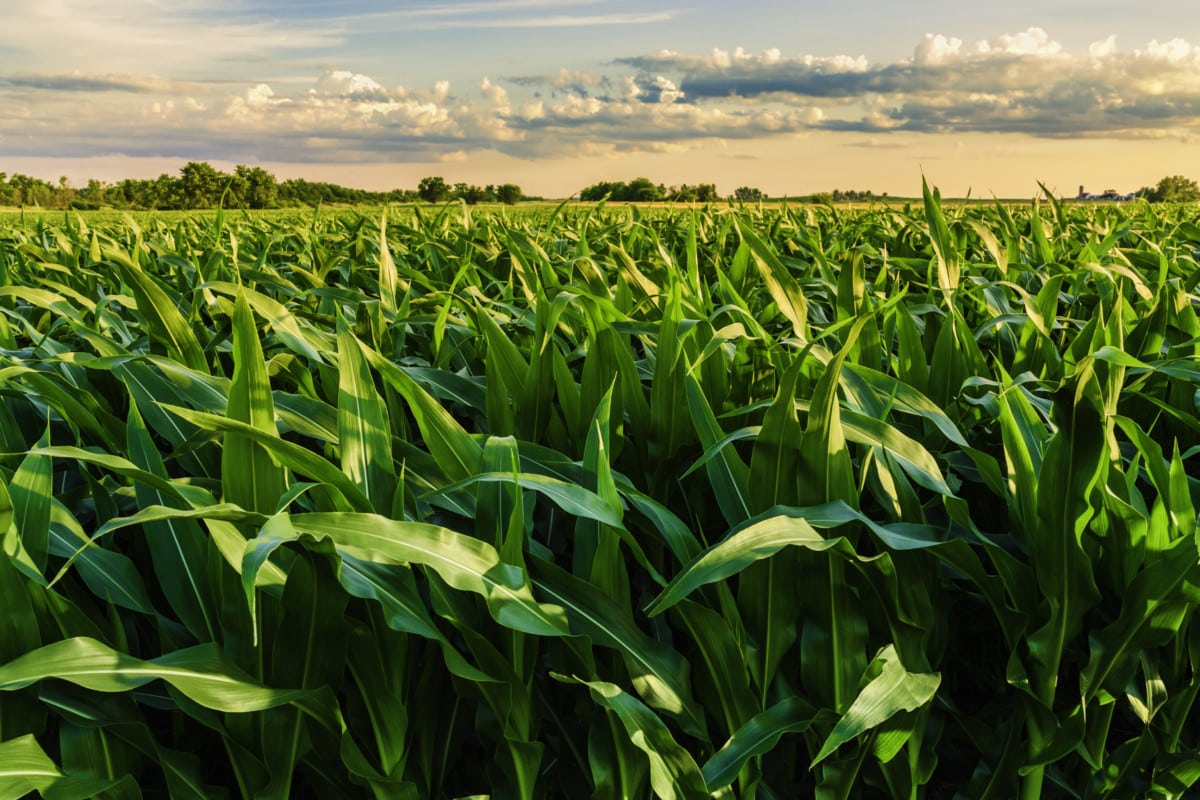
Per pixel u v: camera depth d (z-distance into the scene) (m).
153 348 2.25
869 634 1.50
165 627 1.38
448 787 1.61
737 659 1.37
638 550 1.31
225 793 1.32
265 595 1.27
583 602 1.35
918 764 1.50
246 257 4.56
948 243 2.47
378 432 1.43
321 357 2.24
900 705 1.32
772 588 1.42
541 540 1.70
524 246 3.85
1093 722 1.49
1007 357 2.62
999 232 4.90
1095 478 1.38
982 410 2.00
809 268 3.80
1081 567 1.38
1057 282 2.26
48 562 1.44
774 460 1.44
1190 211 7.52
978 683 1.84
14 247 4.89
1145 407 2.04
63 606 1.22
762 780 1.49
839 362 1.35
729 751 1.33
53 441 1.98
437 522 1.56
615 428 1.78
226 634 1.27
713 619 1.35
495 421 1.82
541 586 1.35
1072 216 5.90
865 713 1.30
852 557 1.32
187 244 5.14
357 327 2.46
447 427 1.49
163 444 2.15
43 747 1.34
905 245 4.20
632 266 2.84
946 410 1.99
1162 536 1.40
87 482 1.68
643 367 2.25
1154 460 1.38
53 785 1.11
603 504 1.31
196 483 1.50
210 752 1.56
